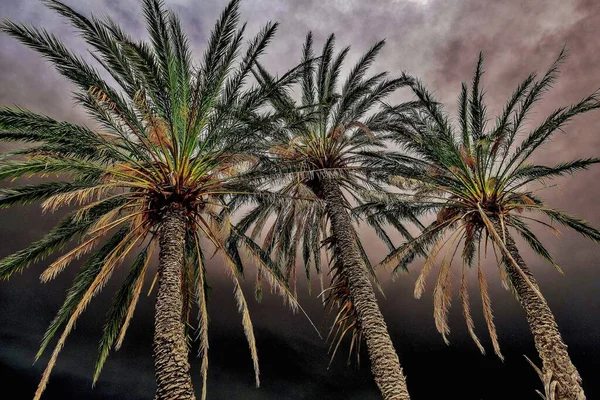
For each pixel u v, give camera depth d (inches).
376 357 406.9
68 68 340.8
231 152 414.6
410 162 548.4
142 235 403.5
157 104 387.5
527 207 493.4
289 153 554.6
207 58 391.5
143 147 394.6
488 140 470.9
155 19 376.2
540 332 413.7
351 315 510.3
